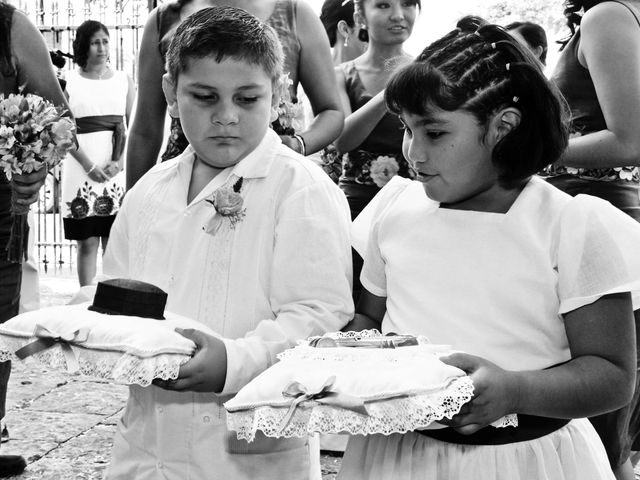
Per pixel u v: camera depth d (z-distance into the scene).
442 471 1.99
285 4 3.70
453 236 2.06
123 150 8.29
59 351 2.17
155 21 3.66
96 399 5.59
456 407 1.71
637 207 3.31
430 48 2.01
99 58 8.05
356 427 1.73
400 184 2.36
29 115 3.63
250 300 2.41
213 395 2.39
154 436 2.42
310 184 2.43
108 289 2.28
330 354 1.87
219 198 2.41
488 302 1.99
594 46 3.09
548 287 1.97
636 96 3.05
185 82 2.34
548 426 2.00
